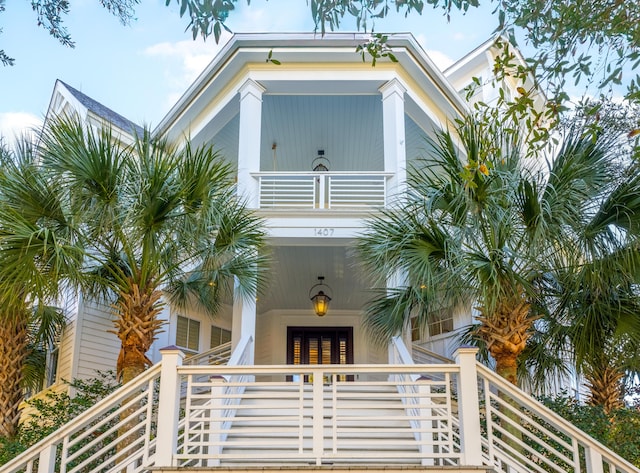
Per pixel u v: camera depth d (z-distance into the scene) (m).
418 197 7.05
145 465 5.12
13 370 8.40
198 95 10.85
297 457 5.05
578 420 7.44
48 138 7.35
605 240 6.50
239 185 9.52
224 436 6.86
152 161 7.31
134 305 7.29
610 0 4.18
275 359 13.32
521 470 5.33
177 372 5.20
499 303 6.66
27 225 6.68
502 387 5.25
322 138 12.19
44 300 7.40
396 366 5.28
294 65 10.13
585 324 7.10
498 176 6.42
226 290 10.42
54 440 5.01
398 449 6.77
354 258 10.69
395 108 9.89
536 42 4.42
